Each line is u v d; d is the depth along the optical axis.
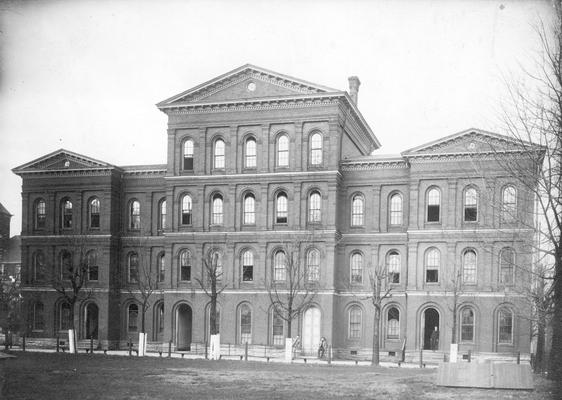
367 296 50.59
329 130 49.94
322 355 47.16
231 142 51.91
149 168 57.22
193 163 52.91
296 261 49.12
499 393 23.91
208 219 52.38
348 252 51.72
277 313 45.88
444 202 47.84
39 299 58.12
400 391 24.83
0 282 60.97
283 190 50.94
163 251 56.97
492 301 46.03
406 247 50.53
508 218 43.25
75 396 24.05
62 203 58.62
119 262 57.88
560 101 22.41
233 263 51.38
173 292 52.66
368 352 50.16
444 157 47.81
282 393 24.59
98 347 54.12
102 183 57.38
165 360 39.16
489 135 46.03
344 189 51.94
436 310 49.47
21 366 33.53
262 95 51.06
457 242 47.34
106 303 56.28
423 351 47.03
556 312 23.70
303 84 49.84
